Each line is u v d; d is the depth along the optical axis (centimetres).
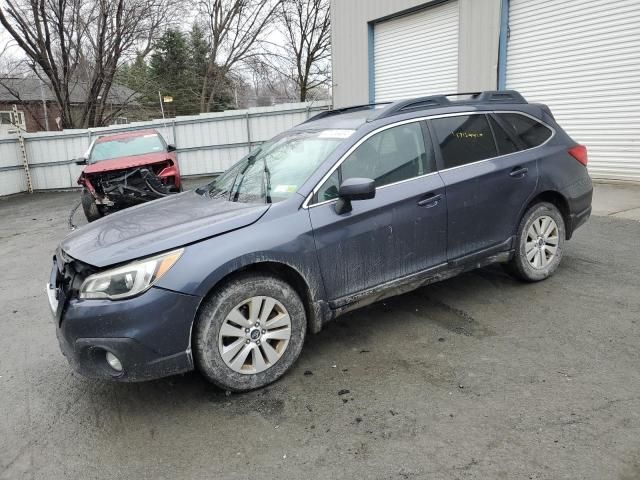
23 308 527
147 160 950
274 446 264
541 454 240
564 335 359
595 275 469
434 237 383
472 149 412
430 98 409
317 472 242
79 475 254
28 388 349
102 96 2625
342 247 342
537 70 1040
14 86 3200
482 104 432
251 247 307
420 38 1344
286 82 3912
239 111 1759
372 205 353
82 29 2488
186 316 291
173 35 3625
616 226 636
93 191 921
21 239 941
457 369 325
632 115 891
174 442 275
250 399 311
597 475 224
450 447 251
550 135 463
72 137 1805
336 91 1680
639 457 234
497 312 407
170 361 291
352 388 314
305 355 361
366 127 372
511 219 426
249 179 394
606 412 269
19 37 2309
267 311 319
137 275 284
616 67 901
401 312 422
